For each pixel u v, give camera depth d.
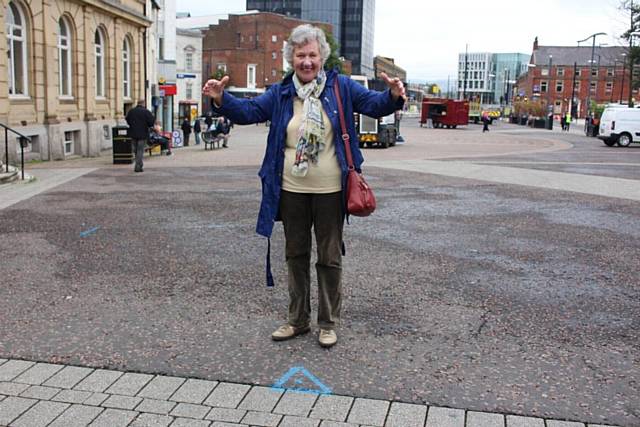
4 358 4.37
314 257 7.18
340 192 4.49
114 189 12.76
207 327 4.97
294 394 3.86
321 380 4.05
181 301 5.59
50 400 3.78
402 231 8.71
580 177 15.98
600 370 4.25
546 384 4.02
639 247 7.95
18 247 7.58
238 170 17.05
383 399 3.80
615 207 11.11
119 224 9.02
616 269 6.87
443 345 4.65
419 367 4.26
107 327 4.96
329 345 4.57
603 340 4.79
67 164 18.75
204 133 27.72
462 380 4.07
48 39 20.19
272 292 5.87
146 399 3.80
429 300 5.69
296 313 4.75
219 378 4.07
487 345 4.66
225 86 4.34
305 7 128.00
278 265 6.84
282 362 4.33
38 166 17.84
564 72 121.75
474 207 10.90
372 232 8.60
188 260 7.00
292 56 4.40
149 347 4.57
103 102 25.50
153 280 6.23
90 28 23.50
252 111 4.44
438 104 70.69
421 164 19.41
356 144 4.49
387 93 4.29
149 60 35.59
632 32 48.69
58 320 5.12
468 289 6.05
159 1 50.66
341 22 128.38
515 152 27.36
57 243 7.80
